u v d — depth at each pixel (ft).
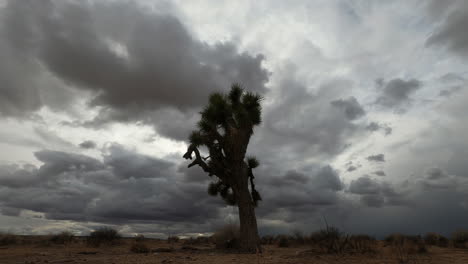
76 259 37.32
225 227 58.03
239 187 50.75
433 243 56.44
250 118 54.65
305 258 33.94
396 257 33.17
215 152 54.13
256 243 47.78
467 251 42.09
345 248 38.42
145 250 50.60
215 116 53.47
